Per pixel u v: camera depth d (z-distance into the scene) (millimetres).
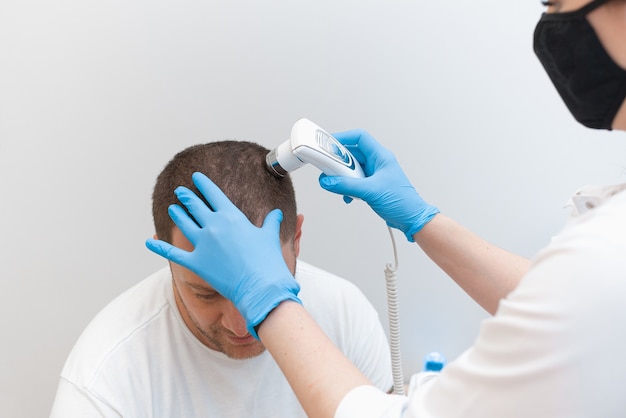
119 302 1202
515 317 571
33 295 1661
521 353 562
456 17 1492
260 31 1499
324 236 1672
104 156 1565
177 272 1017
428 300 1740
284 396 1208
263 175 1009
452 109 1565
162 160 1582
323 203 1635
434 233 1064
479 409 594
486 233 1678
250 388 1182
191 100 1541
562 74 726
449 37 1508
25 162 1551
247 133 1579
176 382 1146
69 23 1466
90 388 1081
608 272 532
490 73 1535
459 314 1751
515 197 1641
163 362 1140
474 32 1503
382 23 1498
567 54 696
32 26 1460
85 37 1478
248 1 1475
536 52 750
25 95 1504
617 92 685
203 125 1564
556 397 552
